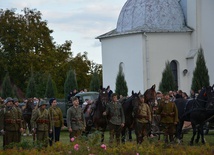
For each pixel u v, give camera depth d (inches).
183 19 2250.2
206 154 782.5
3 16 3198.8
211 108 1106.7
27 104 1441.9
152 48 2174.0
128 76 2226.9
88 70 3378.4
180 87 2228.1
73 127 1000.9
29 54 3149.6
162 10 2222.0
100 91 1120.2
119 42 2266.2
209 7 2208.4
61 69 3245.6
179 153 776.3
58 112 1059.9
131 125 1076.5
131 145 801.6
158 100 1246.9
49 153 754.2
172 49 2207.2
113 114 1031.0
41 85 2849.4
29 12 3270.2
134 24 2220.7
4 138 1022.4
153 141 857.5
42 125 1012.5
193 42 2229.3
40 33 3250.5
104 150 754.2
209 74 2214.6
